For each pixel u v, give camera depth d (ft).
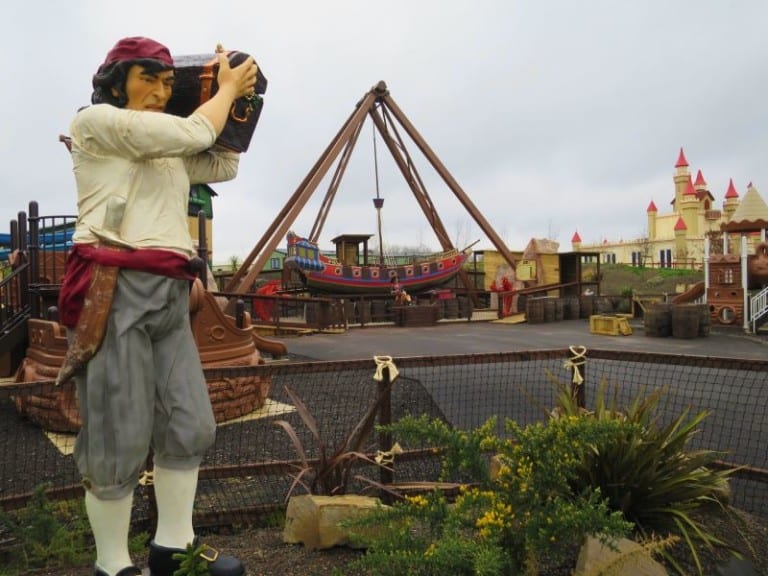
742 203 82.94
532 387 26.37
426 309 72.95
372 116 93.15
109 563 7.78
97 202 7.49
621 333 57.47
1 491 14.39
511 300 90.89
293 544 10.59
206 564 7.98
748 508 12.51
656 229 206.08
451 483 12.67
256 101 9.01
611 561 8.10
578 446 8.24
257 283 110.42
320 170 81.10
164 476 8.07
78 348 7.29
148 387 7.61
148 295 7.46
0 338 23.76
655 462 10.34
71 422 20.07
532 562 7.75
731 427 18.81
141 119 7.20
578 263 97.25
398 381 27.63
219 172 9.06
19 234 26.76
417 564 7.03
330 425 20.47
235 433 19.62
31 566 10.13
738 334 58.29
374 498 11.25
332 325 65.10
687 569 9.43
